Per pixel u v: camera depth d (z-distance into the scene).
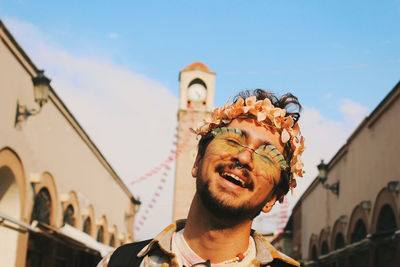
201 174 1.54
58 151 10.71
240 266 1.58
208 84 17.50
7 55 7.41
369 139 11.16
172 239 1.65
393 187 8.95
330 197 15.62
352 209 12.65
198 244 1.57
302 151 1.68
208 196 1.50
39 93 8.48
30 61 8.30
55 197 10.57
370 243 9.62
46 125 9.68
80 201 13.20
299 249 22.17
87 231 14.55
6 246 7.96
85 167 13.69
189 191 16.12
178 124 16.75
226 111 1.64
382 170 10.12
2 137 7.39
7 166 7.66
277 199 1.65
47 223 10.10
